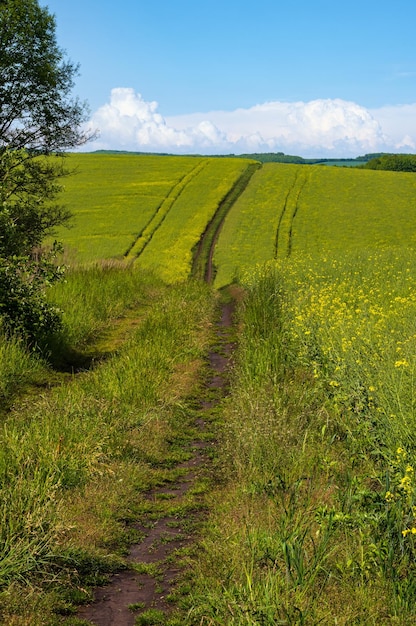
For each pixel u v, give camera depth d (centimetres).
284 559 515
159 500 751
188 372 1348
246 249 4597
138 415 1011
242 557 537
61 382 1252
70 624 486
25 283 1419
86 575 566
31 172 2339
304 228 5178
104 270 2897
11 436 790
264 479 716
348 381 827
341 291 1666
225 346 1680
